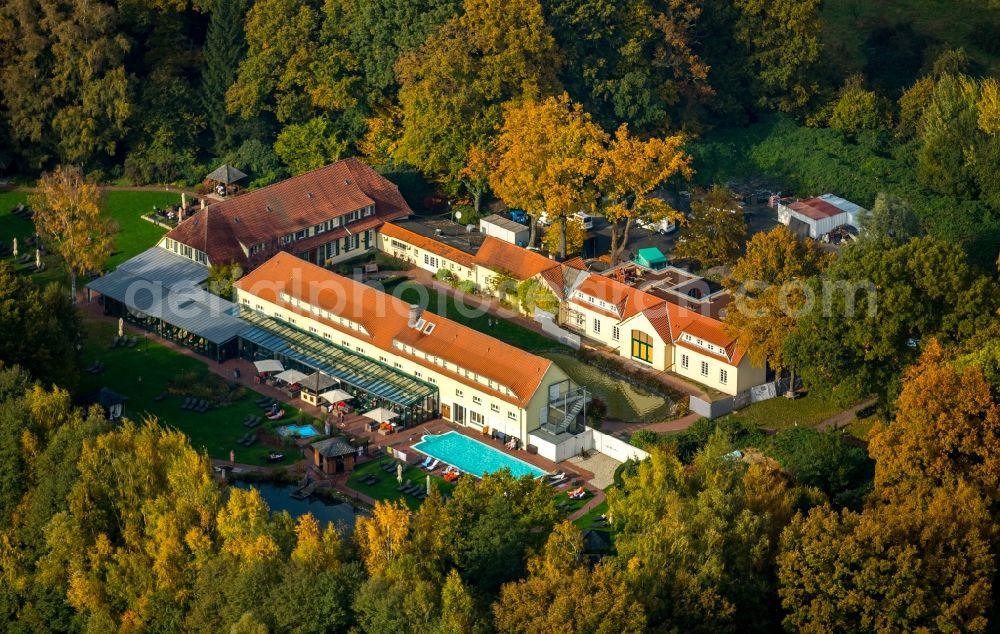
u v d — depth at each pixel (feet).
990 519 582.76
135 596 583.99
